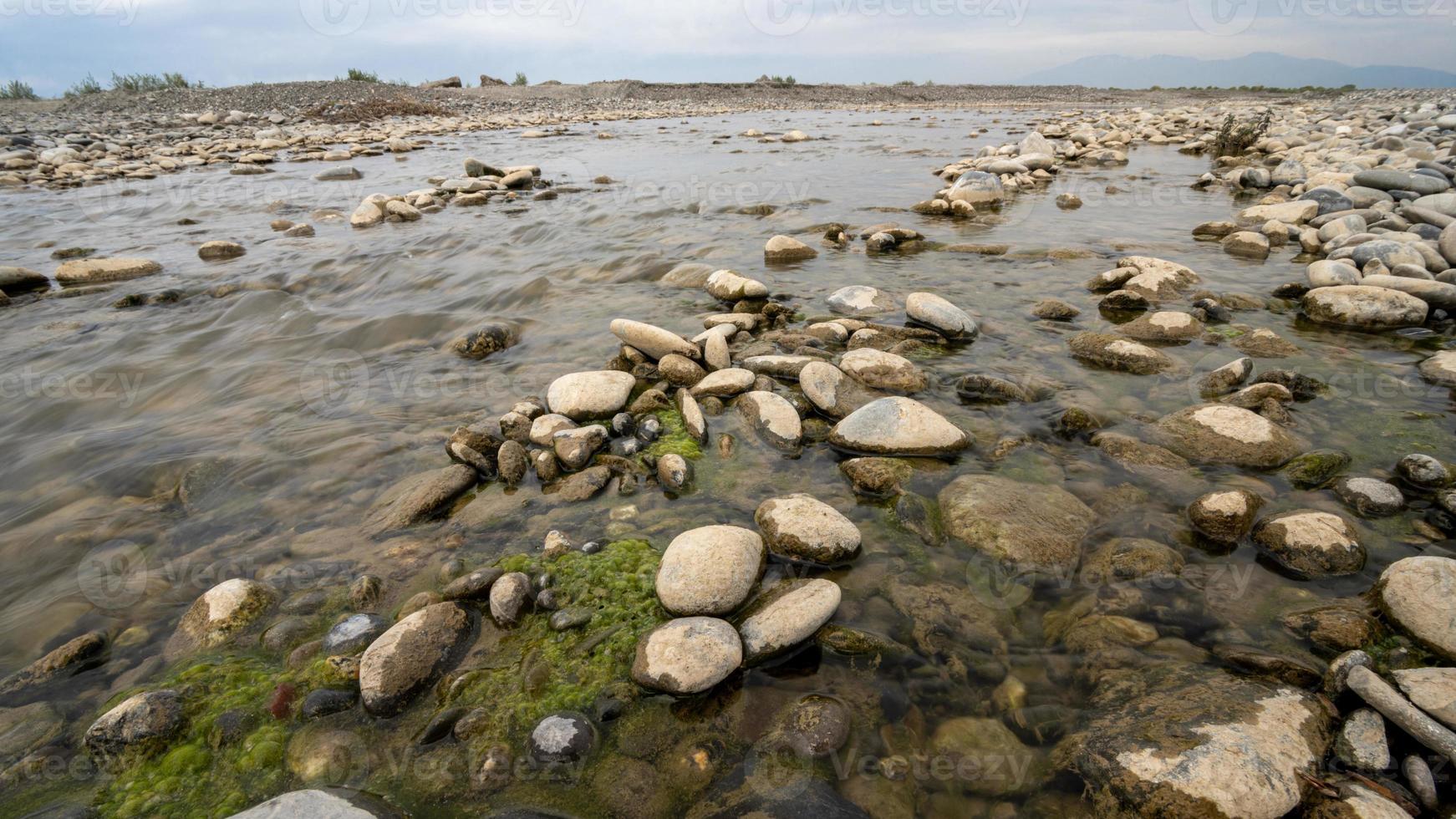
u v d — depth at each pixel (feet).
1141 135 59.72
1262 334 14.64
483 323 17.98
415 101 99.50
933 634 7.34
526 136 70.13
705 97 128.88
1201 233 24.47
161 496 10.94
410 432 12.54
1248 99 119.55
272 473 11.33
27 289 22.52
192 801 5.98
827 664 7.06
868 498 9.96
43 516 10.44
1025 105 115.03
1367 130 50.49
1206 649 6.97
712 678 6.68
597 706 6.62
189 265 25.16
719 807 5.60
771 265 22.59
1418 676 6.16
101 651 7.69
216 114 82.53
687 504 9.98
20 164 50.31
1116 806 5.46
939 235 25.82
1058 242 24.06
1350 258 18.86
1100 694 6.50
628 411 12.85
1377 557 8.16
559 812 5.63
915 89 147.74
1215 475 9.98
